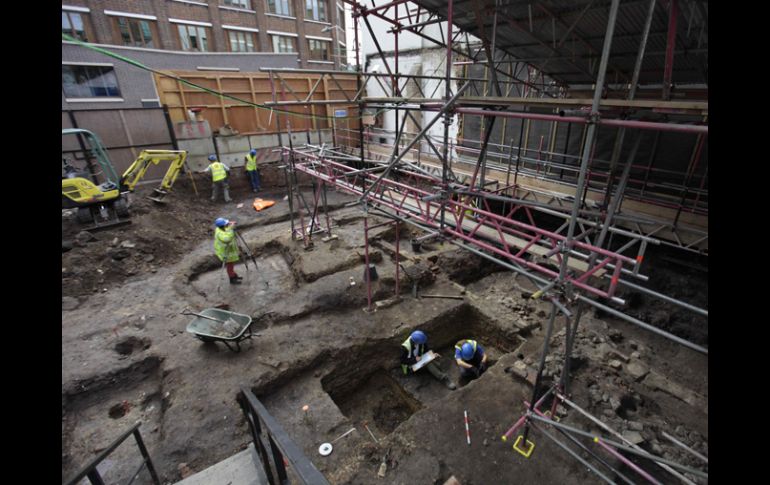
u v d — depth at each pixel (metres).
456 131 15.01
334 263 9.19
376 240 10.62
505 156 11.87
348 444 5.10
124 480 4.73
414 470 4.64
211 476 3.19
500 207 11.07
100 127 12.47
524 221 10.74
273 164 16.12
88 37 17.80
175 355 6.52
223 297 8.55
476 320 8.06
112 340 6.88
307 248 10.16
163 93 13.94
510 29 7.57
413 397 6.69
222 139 14.89
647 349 6.93
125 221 10.32
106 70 17.14
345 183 7.75
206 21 21.70
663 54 6.56
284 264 10.15
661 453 4.68
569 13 6.38
